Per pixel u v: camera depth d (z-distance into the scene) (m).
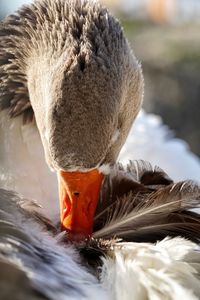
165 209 1.06
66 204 1.10
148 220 1.06
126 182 1.09
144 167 1.12
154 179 1.11
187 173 1.44
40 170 1.11
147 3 3.61
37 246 1.01
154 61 2.99
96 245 1.04
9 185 1.10
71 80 1.11
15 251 1.00
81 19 1.13
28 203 1.05
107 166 1.11
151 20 3.54
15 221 1.02
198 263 1.03
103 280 1.02
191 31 3.40
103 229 1.06
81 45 1.12
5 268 0.97
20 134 1.12
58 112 1.10
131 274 1.01
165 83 2.90
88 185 1.10
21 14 1.16
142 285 1.01
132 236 1.06
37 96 1.13
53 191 1.11
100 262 1.03
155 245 1.03
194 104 2.85
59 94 1.10
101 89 1.11
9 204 1.03
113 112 1.11
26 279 0.97
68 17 1.14
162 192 1.07
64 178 1.10
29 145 1.12
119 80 1.12
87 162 1.10
